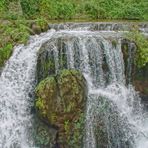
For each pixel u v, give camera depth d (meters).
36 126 11.09
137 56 12.45
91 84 11.99
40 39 12.43
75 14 18.20
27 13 17.08
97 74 12.14
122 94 12.16
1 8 15.85
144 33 14.08
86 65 12.05
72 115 10.81
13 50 12.24
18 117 11.54
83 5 18.56
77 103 10.85
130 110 12.13
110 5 18.94
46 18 17.39
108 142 11.25
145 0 19.61
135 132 11.88
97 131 11.14
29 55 11.95
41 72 11.73
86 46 12.08
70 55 11.91
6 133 11.45
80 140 10.84
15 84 11.89
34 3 17.44
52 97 10.84
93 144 11.01
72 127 10.80
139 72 12.45
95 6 18.42
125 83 12.40
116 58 12.32
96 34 12.74
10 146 11.29
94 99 11.52
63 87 10.86
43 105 10.77
